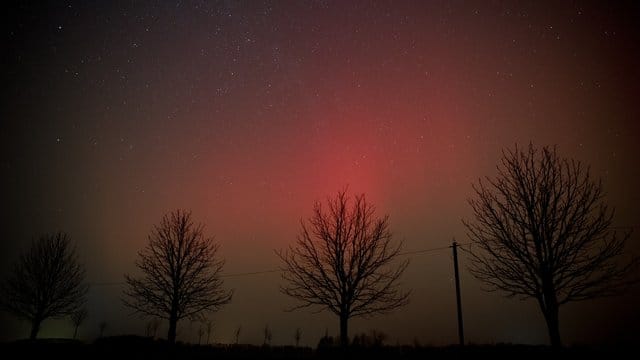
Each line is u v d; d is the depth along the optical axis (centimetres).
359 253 1681
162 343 2350
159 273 2127
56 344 2180
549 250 1263
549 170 1366
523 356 1717
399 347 2177
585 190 1325
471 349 1992
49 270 2434
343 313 1612
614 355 1545
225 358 1958
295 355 2031
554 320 1207
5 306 2339
